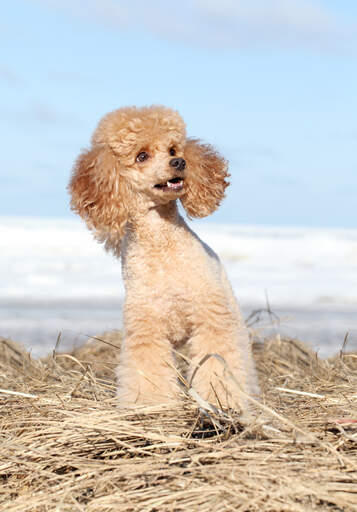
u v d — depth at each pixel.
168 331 4.98
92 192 5.32
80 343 9.77
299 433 3.75
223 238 24.12
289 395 5.12
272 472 3.25
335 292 17.61
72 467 3.69
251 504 3.02
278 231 25.61
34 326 11.66
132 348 4.96
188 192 5.51
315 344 9.88
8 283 17.89
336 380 5.71
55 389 5.25
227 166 5.90
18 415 4.37
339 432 3.78
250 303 15.76
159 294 4.89
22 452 3.72
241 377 4.87
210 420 3.93
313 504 3.05
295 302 16.12
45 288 17.59
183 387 5.37
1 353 7.17
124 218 5.16
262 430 3.71
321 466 3.33
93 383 5.30
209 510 3.03
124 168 5.19
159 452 3.76
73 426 3.96
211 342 4.89
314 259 21.98
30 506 3.23
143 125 5.17
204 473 3.27
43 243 21.45
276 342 7.49
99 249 21.30
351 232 25.62
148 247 4.92
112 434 3.87
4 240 21.45
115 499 3.19
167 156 5.16
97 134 5.45
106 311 14.25
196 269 4.92
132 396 4.84
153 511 3.10
